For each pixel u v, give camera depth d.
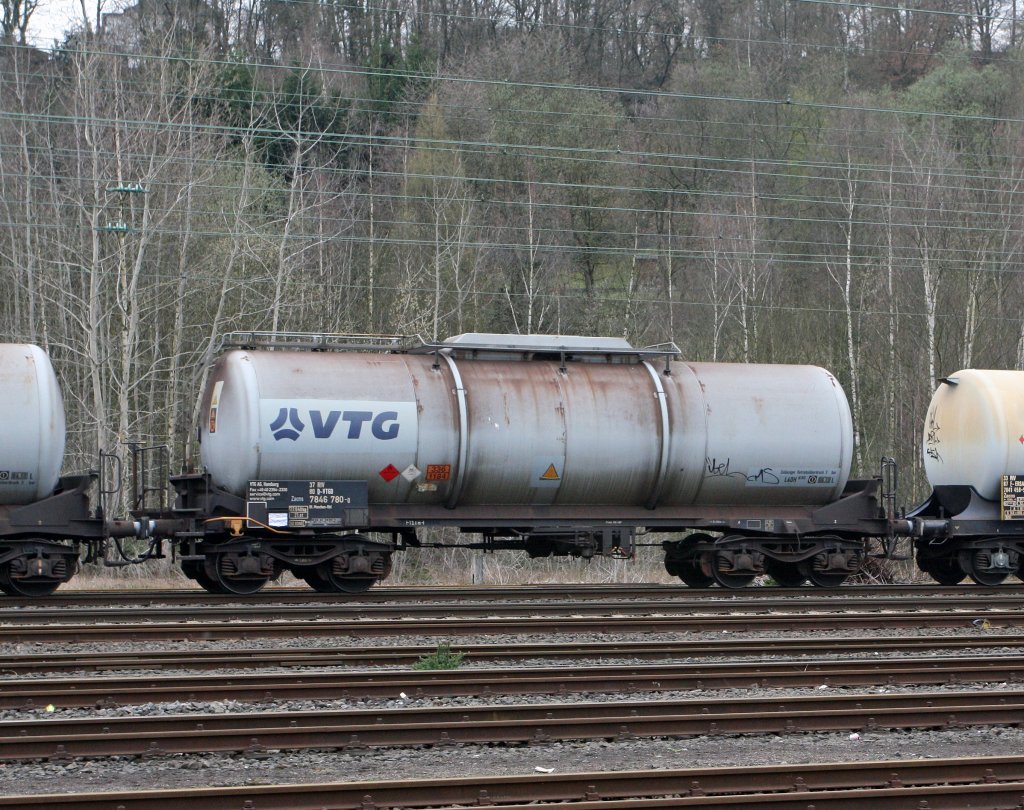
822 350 61.97
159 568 41.66
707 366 31.16
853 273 64.81
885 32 97.56
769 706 14.92
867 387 60.81
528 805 11.15
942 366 56.56
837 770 11.99
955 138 70.19
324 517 27.31
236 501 27.22
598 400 29.33
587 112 68.62
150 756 13.04
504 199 66.81
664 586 32.41
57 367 50.59
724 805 11.00
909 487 55.06
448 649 18.56
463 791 11.38
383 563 28.22
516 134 67.38
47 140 47.16
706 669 17.33
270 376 27.42
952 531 31.58
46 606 25.28
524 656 19.02
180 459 49.94
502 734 13.77
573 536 29.64
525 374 29.41
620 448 29.20
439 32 92.12
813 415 30.78
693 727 14.19
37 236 48.06
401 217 62.53
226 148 61.31
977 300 56.25
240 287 49.09
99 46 53.19
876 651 20.42
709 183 74.81
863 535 31.66
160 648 19.92
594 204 67.88
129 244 48.19
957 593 29.98
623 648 19.39
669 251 62.19
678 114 77.94
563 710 14.39
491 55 75.81
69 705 15.17
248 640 20.67
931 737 14.34
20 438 25.92
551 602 26.30
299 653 18.41
